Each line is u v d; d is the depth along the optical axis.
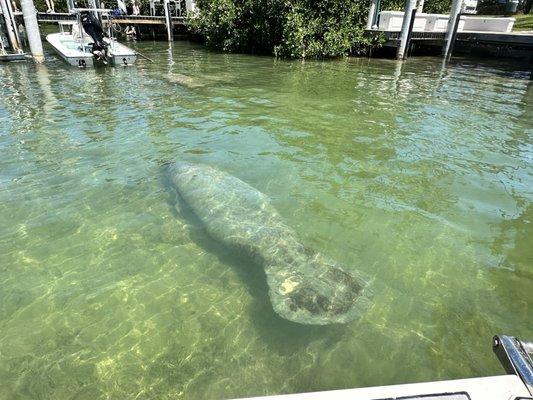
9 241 4.84
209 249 4.72
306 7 20.19
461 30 22.98
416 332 3.67
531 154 7.88
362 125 9.34
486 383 2.35
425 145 8.16
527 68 18.38
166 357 3.42
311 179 6.50
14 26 19.38
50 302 3.98
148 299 4.03
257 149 7.65
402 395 2.22
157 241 4.88
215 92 12.38
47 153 7.29
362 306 3.78
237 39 22.27
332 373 3.29
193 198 5.57
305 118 9.78
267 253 4.46
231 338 3.60
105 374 3.27
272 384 3.19
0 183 6.14
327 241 4.92
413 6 19.23
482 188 6.41
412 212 5.63
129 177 6.42
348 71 17.03
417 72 17.00
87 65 16.00
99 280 4.27
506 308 3.97
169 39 25.94
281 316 3.61
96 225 5.18
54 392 3.13
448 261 4.64
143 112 9.93
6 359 3.40
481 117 10.29
